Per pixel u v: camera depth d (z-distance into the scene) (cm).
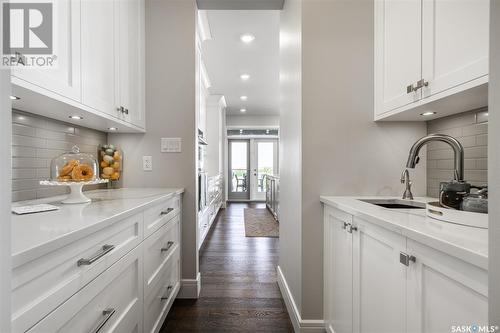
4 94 41
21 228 70
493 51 44
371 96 157
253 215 546
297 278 161
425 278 71
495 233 43
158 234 141
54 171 125
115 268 93
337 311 133
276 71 412
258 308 185
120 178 197
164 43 198
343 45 156
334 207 135
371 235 100
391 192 158
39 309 57
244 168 823
